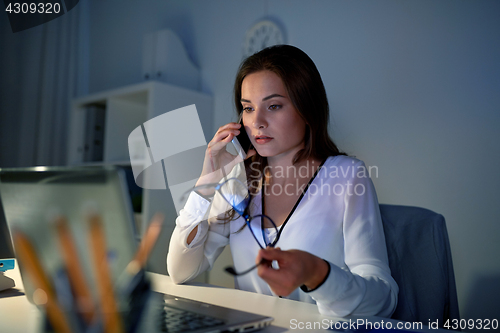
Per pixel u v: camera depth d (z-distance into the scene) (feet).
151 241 1.68
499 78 5.07
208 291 2.84
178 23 9.25
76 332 1.57
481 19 5.24
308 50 7.04
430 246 3.34
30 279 1.96
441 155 5.54
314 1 6.99
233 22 8.17
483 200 5.16
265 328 1.94
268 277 1.90
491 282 5.07
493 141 5.09
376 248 2.86
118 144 8.50
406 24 5.93
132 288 1.64
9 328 1.85
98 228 1.57
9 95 9.77
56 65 10.34
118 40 10.59
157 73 8.15
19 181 1.72
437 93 5.60
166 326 1.68
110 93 8.23
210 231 3.53
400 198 5.91
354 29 6.48
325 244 3.18
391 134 6.02
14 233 1.73
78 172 1.58
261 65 3.27
